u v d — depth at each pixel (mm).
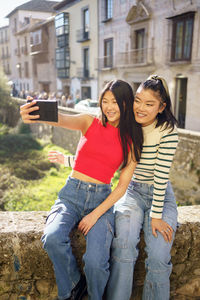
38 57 30891
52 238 1398
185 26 12703
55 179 9312
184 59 12953
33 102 1389
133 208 1644
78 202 1586
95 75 21047
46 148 13773
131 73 16984
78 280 1494
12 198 7238
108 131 1562
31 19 35125
